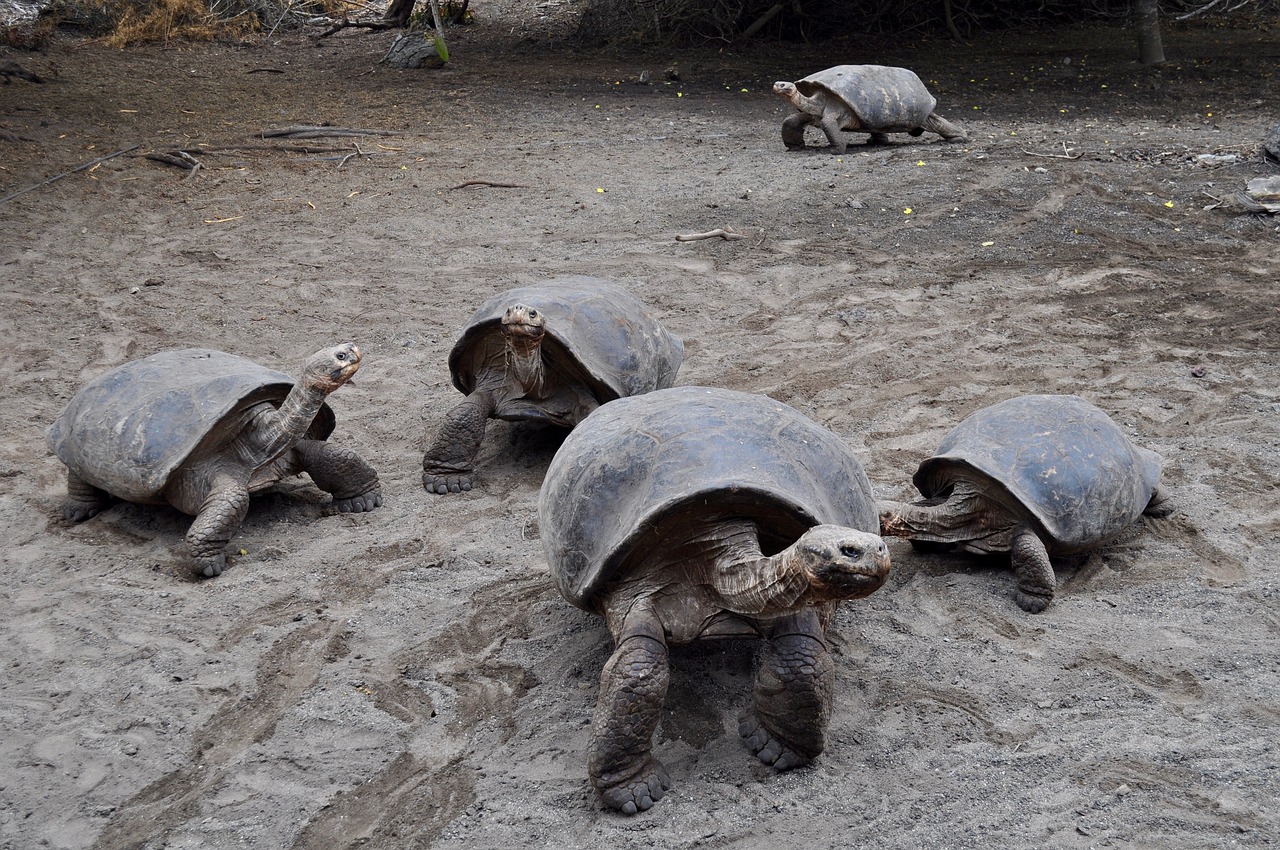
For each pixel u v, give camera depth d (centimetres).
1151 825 293
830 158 1130
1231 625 387
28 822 311
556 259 866
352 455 492
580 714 350
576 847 295
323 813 312
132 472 446
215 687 371
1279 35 1722
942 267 821
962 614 401
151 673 380
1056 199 953
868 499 344
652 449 325
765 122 1337
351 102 1506
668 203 997
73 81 1602
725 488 296
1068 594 413
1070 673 364
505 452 560
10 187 1073
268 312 771
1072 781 312
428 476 518
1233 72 1486
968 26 1947
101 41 1938
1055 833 292
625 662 303
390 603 421
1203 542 443
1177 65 1562
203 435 443
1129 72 1541
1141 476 429
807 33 1956
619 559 307
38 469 541
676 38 1941
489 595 423
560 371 507
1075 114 1302
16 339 718
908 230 902
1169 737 329
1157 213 912
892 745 331
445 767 329
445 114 1425
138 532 482
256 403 464
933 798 307
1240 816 294
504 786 320
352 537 472
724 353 677
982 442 418
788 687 304
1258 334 678
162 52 1888
